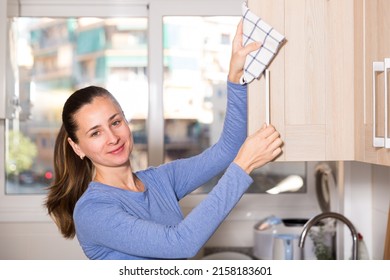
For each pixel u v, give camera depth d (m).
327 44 1.76
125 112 3.02
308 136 1.75
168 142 3.02
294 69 1.75
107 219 1.65
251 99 1.73
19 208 2.93
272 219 2.82
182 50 3.02
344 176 2.92
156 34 2.96
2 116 2.67
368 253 2.86
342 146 1.77
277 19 1.74
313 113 1.75
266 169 3.01
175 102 3.02
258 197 2.99
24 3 2.96
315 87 1.75
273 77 1.74
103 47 3.02
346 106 1.77
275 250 2.67
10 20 2.77
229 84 1.81
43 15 2.97
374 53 1.63
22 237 2.93
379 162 1.60
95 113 1.71
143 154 3.02
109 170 1.77
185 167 1.95
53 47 3.01
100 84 3.03
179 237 1.58
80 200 1.72
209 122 3.03
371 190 2.89
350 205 2.91
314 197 3.00
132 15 3.00
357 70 1.74
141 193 1.77
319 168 2.88
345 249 2.88
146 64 3.03
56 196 1.92
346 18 1.76
